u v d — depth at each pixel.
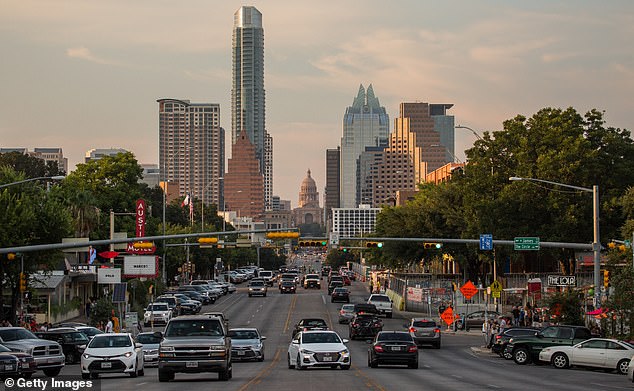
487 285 109.38
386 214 140.12
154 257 99.25
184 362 38.56
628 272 61.28
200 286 128.50
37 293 93.38
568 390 36.19
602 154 89.88
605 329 63.12
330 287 145.25
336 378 42.09
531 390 35.88
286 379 41.41
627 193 79.62
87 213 104.31
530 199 89.19
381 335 51.59
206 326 39.94
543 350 53.88
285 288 151.00
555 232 87.12
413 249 114.56
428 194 121.19
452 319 88.38
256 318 103.94
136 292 109.19
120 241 58.25
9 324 67.81
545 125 92.56
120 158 122.19
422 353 67.75
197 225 190.50
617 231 86.75
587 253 87.62
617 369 50.16
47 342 45.88
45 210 76.75
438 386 37.50
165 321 96.06
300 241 77.31
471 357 63.66
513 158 96.06
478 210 93.38
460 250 113.69
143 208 118.50
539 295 87.44
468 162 99.81
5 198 73.75
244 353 57.69
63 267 100.12
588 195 87.25
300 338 49.97
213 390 34.91
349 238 76.25
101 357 43.31
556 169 88.12
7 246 72.88
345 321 95.50
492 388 36.66
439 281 126.06
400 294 127.94
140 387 36.94
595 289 63.09
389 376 43.94
